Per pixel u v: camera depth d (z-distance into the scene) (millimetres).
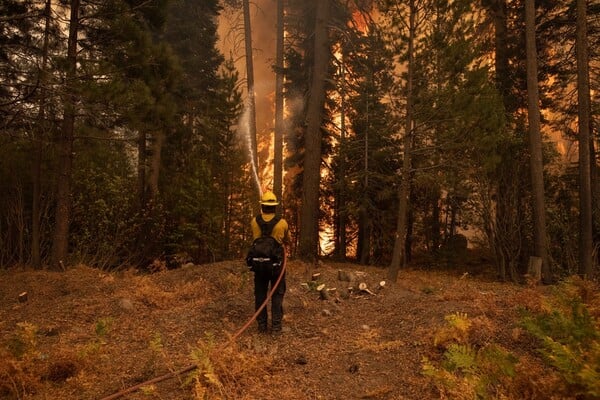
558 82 17406
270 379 4137
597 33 16641
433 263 18922
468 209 16125
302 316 6488
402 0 10711
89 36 11359
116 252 14008
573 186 15688
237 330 5789
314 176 20641
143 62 10445
